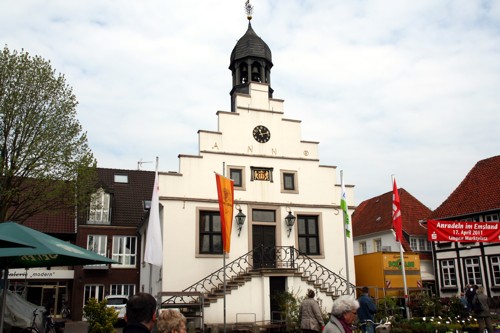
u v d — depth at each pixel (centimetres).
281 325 1823
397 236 2094
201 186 2158
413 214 3634
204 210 2136
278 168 2308
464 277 3114
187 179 2142
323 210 2323
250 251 2131
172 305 1806
